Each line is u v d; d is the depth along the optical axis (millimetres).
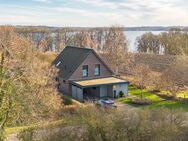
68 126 13117
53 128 13047
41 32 72562
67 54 39969
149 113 14133
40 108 18312
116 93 34312
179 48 57938
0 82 12000
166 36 68750
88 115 13453
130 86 39688
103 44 62219
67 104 29469
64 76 36094
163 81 35188
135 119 13469
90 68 36094
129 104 30906
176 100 32281
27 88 14469
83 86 32562
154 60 53312
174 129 13469
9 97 12203
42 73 25328
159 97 33875
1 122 11992
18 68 14227
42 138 12766
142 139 13281
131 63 46781
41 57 45688
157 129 13375
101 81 34719
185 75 35594
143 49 73500
